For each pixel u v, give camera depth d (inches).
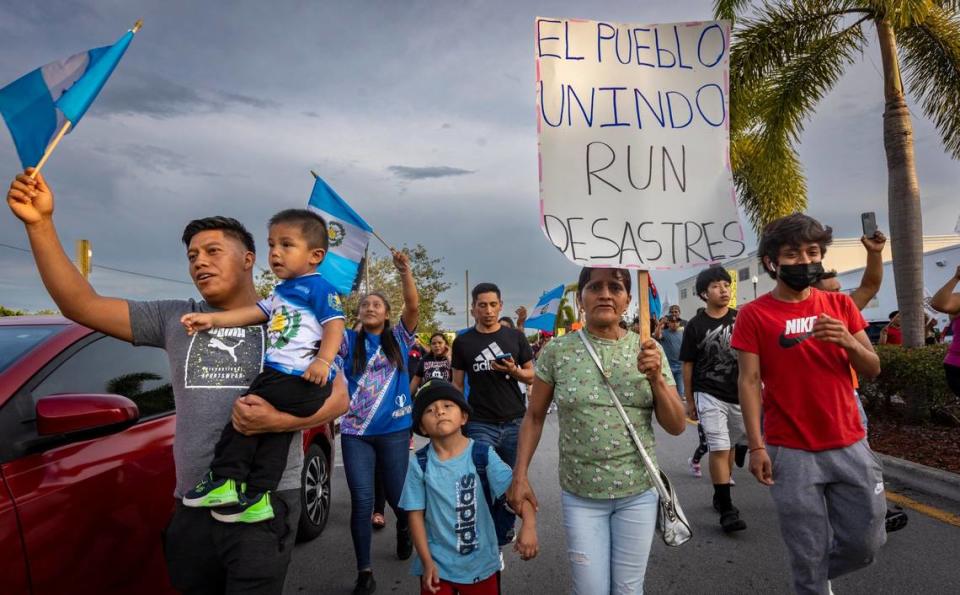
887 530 165.6
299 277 97.1
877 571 147.6
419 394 117.1
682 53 122.3
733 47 421.1
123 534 108.1
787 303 112.1
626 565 102.1
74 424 97.0
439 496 112.4
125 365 130.6
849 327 111.6
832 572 112.9
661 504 101.3
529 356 187.0
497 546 113.3
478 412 181.3
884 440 271.9
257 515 83.4
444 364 296.5
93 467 106.6
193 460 87.1
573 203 116.9
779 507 109.0
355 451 163.6
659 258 115.9
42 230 85.4
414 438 392.8
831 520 110.4
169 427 129.6
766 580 149.0
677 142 119.7
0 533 87.8
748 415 112.4
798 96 426.3
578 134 118.7
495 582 112.3
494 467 113.1
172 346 92.4
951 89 389.1
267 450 86.3
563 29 120.7
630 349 106.6
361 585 152.8
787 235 110.3
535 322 537.0
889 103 345.1
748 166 522.9
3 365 109.0
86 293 90.1
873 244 134.5
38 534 92.9
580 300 113.3
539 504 222.1
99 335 128.3
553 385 110.2
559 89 119.4
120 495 109.0
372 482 163.2
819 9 394.9
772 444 111.0
